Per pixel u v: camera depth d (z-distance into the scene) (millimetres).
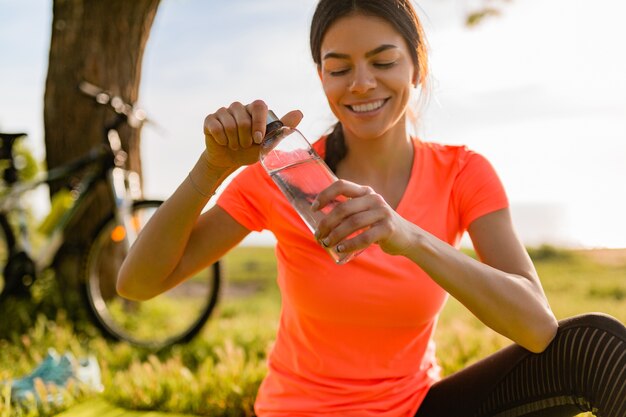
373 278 1639
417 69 1695
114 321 4242
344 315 1665
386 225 1264
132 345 3934
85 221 4438
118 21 4578
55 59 4602
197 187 1551
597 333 1507
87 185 4016
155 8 4699
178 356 3402
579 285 6195
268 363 1876
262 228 1792
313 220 1325
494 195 1741
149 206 4078
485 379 1688
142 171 4762
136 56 4688
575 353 1517
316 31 1675
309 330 1726
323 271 1657
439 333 3467
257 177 1768
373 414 1684
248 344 3721
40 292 4375
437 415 1734
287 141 1378
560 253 8477
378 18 1594
